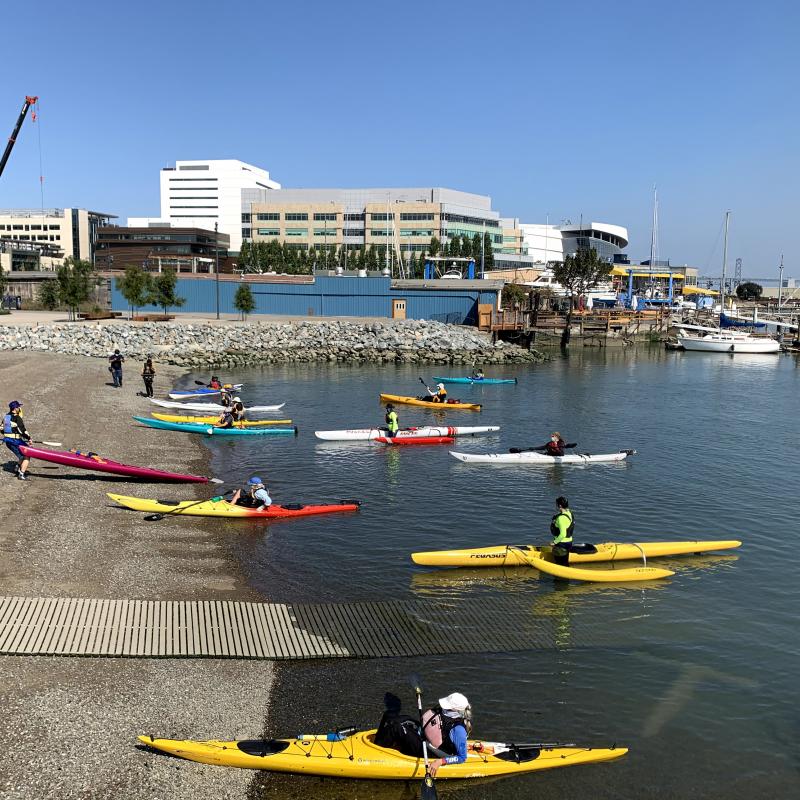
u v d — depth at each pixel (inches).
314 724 450.9
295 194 6387.8
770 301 6407.5
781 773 431.2
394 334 2925.7
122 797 374.3
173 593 616.1
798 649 581.9
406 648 553.9
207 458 1136.8
